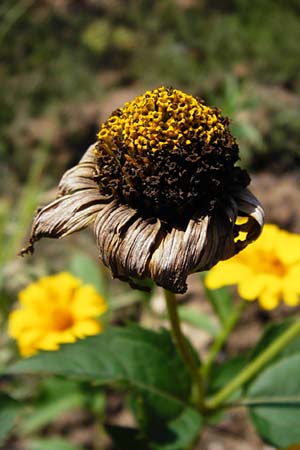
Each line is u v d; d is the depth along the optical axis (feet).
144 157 0.62
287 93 1.71
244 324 1.25
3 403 0.78
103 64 1.90
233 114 1.09
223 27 1.95
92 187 0.65
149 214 0.63
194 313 0.92
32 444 0.97
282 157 1.58
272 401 0.79
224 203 0.63
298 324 0.76
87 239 1.46
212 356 0.82
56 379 0.93
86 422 1.18
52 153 1.70
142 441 0.75
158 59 1.88
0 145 1.72
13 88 1.85
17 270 1.20
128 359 0.76
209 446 1.18
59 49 1.93
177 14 2.00
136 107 0.63
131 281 0.63
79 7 2.02
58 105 1.78
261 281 0.83
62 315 0.90
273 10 2.00
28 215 1.29
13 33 1.96
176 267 0.61
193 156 0.62
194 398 0.76
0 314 1.14
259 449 1.17
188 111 0.63
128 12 2.01
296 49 1.86
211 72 1.83
